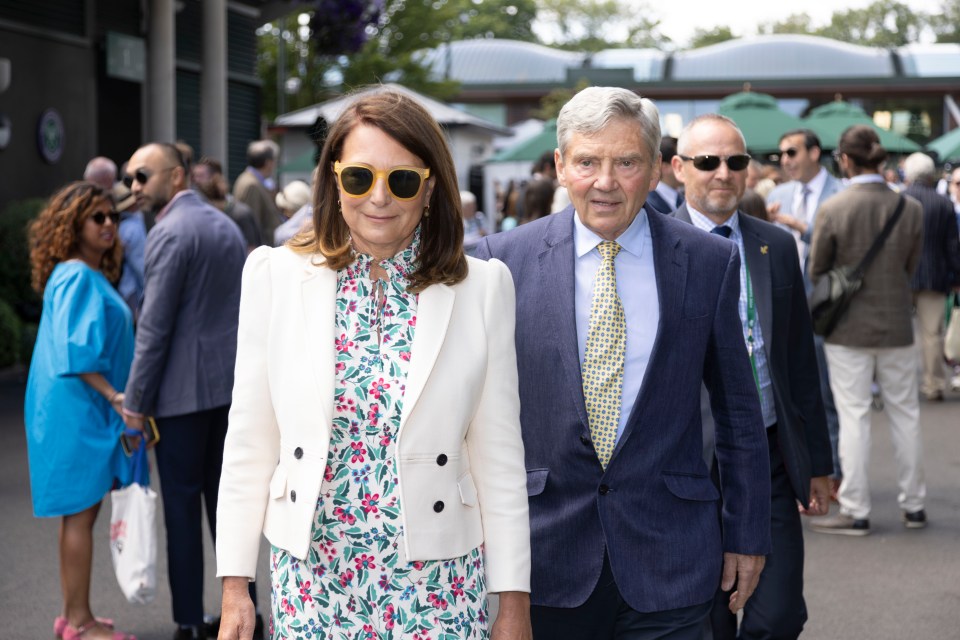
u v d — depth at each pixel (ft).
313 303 8.56
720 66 152.15
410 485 8.36
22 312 44.65
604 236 10.86
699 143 14.65
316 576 8.50
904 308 23.25
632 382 10.63
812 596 19.52
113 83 55.93
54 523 24.07
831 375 23.68
